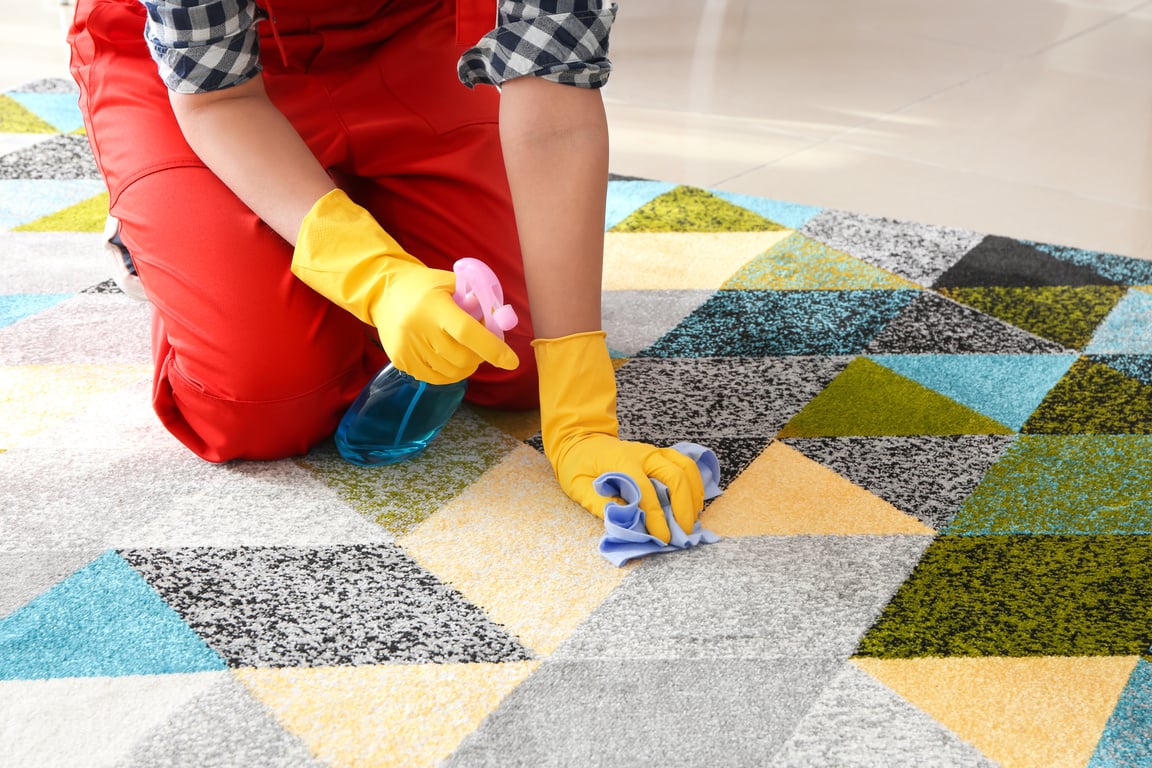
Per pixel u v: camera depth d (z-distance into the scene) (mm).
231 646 823
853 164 1725
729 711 773
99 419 1093
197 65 898
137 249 1005
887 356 1229
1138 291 1370
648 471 945
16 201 1523
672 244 1467
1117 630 857
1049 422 1116
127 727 753
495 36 894
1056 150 1795
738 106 1936
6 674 793
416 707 774
